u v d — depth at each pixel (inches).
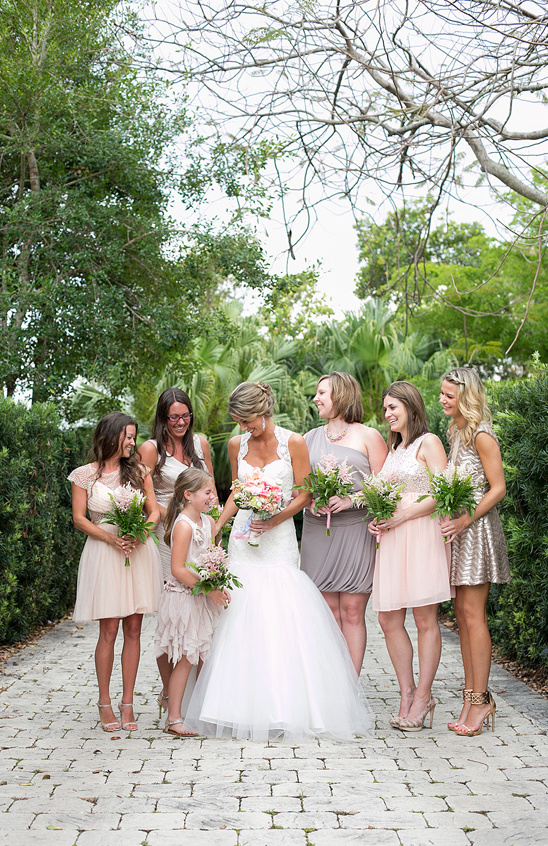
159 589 186.7
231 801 136.2
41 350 396.5
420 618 183.0
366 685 228.2
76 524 181.5
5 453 270.8
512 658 258.7
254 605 182.1
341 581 196.1
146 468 192.1
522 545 234.4
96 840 121.1
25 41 377.4
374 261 246.7
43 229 386.9
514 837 121.9
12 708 199.9
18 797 138.0
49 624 343.3
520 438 237.6
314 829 125.0
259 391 189.0
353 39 184.2
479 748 165.6
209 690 176.6
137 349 445.7
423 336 798.5
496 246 678.5
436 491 172.4
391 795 138.9
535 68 175.9
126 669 184.4
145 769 152.6
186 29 187.5
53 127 384.8
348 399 201.5
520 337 704.4
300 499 192.1
